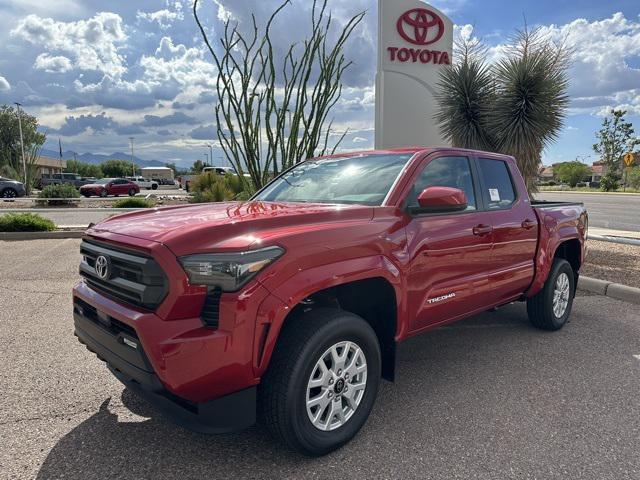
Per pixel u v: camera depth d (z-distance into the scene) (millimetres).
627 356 4301
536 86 9359
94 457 2715
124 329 2553
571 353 4375
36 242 10648
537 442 2887
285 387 2514
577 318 5504
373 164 3818
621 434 2980
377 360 2988
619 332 4977
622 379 3805
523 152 9500
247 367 2398
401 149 3994
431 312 3422
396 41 13008
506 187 4422
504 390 3607
